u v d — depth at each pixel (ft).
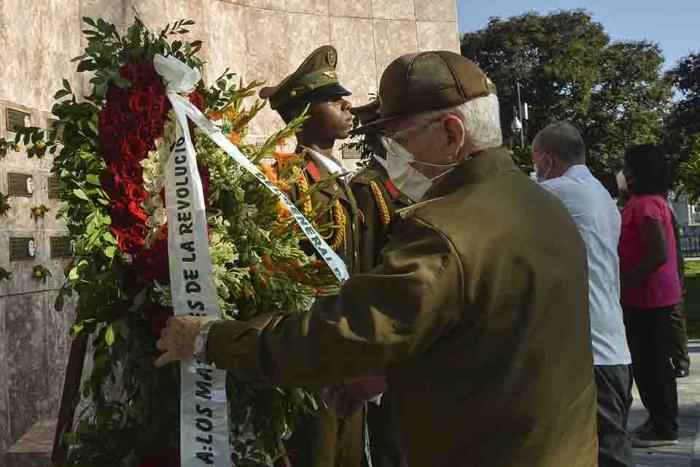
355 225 11.12
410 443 5.92
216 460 7.14
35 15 15.37
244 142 9.11
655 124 137.18
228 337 6.27
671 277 17.76
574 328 5.78
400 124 6.23
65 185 8.01
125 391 8.29
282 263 8.39
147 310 7.97
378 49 25.54
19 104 14.62
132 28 8.40
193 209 7.51
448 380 5.62
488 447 5.55
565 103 133.39
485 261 5.51
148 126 8.07
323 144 11.80
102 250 7.77
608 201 12.66
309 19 24.07
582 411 5.76
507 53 142.31
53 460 8.54
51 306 15.26
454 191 5.97
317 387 5.95
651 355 17.81
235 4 22.15
